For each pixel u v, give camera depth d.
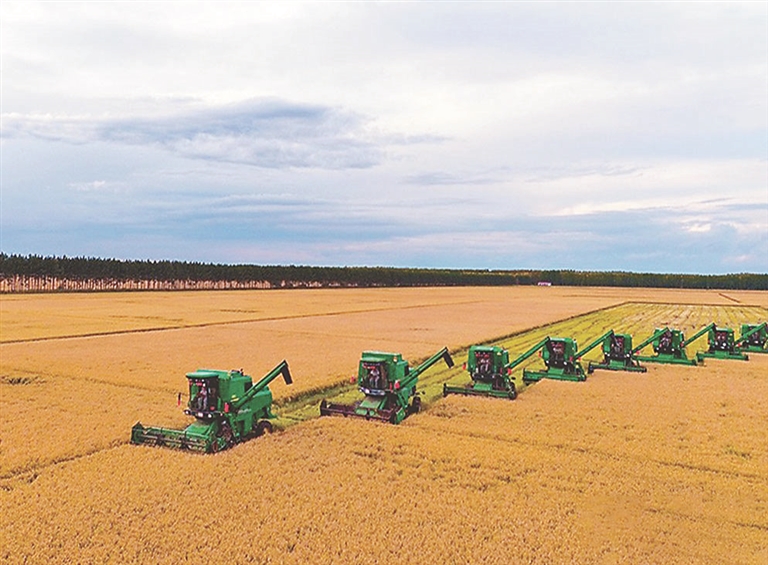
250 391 19.12
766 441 19.97
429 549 11.68
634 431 21.08
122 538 11.98
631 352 35.69
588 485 15.48
